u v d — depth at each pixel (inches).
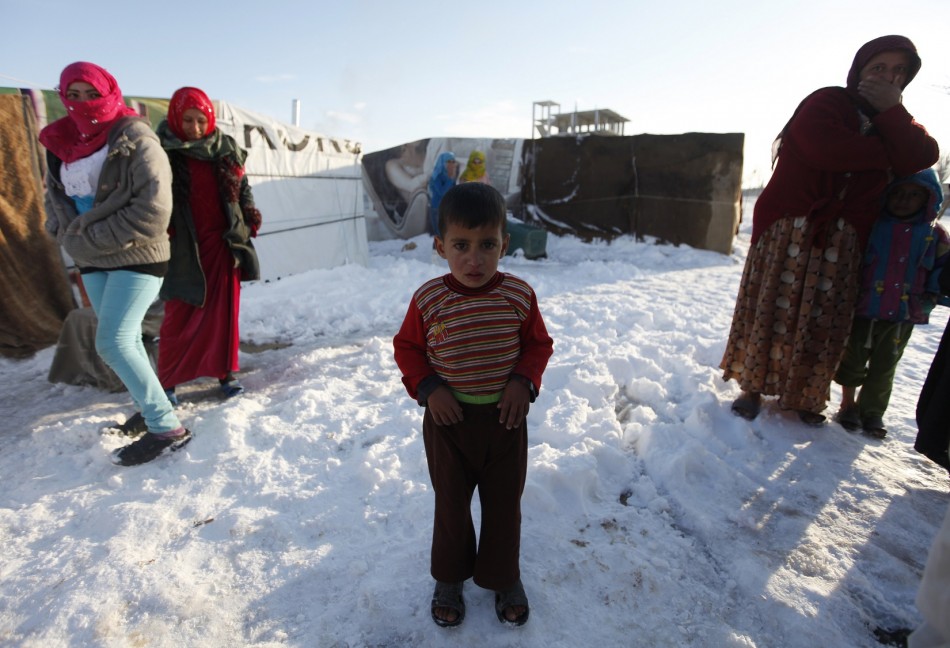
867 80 108.7
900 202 116.4
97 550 90.0
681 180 455.2
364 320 237.0
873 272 119.0
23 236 193.3
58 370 162.9
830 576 85.2
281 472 112.8
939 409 98.9
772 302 123.6
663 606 79.7
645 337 195.0
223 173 141.2
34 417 143.1
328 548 90.4
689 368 159.9
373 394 152.3
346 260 363.6
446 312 69.1
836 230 116.7
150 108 238.2
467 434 71.9
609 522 96.9
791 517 99.3
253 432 129.8
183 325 144.7
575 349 182.1
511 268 388.2
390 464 112.5
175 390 154.5
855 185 114.1
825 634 74.9
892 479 111.0
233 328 149.0
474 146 521.3
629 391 151.5
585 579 83.7
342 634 74.6
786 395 125.2
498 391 71.1
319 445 123.4
